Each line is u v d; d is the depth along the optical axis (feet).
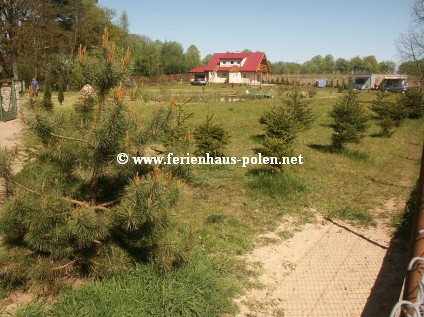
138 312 12.55
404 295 7.95
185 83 214.48
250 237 19.56
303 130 52.13
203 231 19.58
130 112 13.07
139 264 14.61
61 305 12.66
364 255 17.85
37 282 13.04
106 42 13.23
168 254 13.89
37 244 12.68
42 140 13.74
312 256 17.74
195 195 25.72
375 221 22.16
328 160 37.88
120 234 14.33
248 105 91.40
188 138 15.26
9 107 53.72
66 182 14.17
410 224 20.85
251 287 15.03
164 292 13.25
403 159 39.86
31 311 12.25
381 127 56.80
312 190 27.53
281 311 13.58
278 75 275.18
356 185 29.32
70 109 14.90
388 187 29.04
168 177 13.74
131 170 13.55
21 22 126.52
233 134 52.29
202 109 81.87
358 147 45.98
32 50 126.72
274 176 29.01
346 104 43.29
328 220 22.21
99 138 12.25
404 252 18.08
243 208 23.56
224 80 228.43
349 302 14.14
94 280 14.01
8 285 13.57
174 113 13.98
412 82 86.63
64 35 142.10
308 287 15.14
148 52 189.57
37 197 13.15
